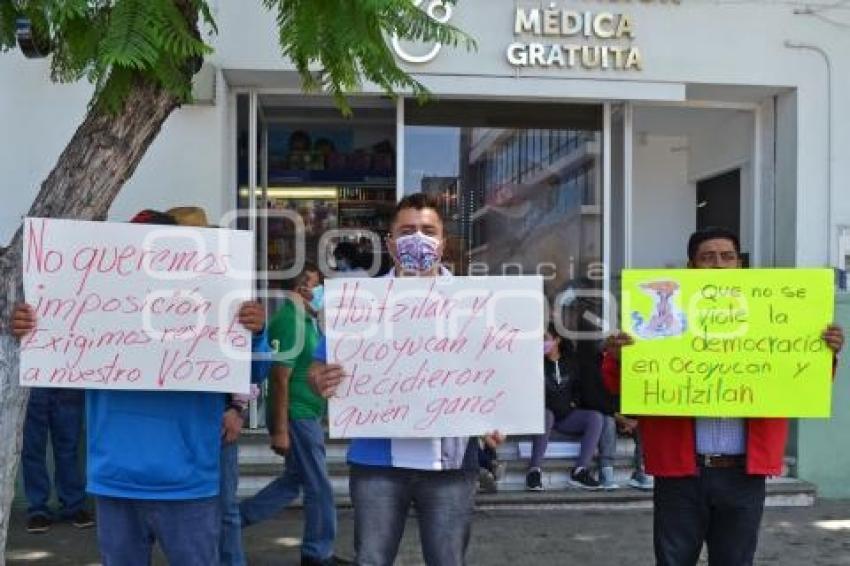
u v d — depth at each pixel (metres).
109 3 2.92
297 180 7.98
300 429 5.10
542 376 3.23
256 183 7.47
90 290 3.17
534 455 6.82
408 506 3.35
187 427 3.25
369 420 3.22
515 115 7.61
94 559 5.44
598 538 5.96
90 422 3.28
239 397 4.21
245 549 5.69
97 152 3.21
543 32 6.94
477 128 7.57
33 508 5.98
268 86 7.12
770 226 7.62
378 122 7.94
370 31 3.23
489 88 6.92
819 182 7.21
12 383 3.24
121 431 3.21
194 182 6.59
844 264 7.20
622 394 3.51
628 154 7.66
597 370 6.87
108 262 3.17
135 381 3.18
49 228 3.14
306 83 3.74
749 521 3.60
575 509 6.62
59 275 3.15
